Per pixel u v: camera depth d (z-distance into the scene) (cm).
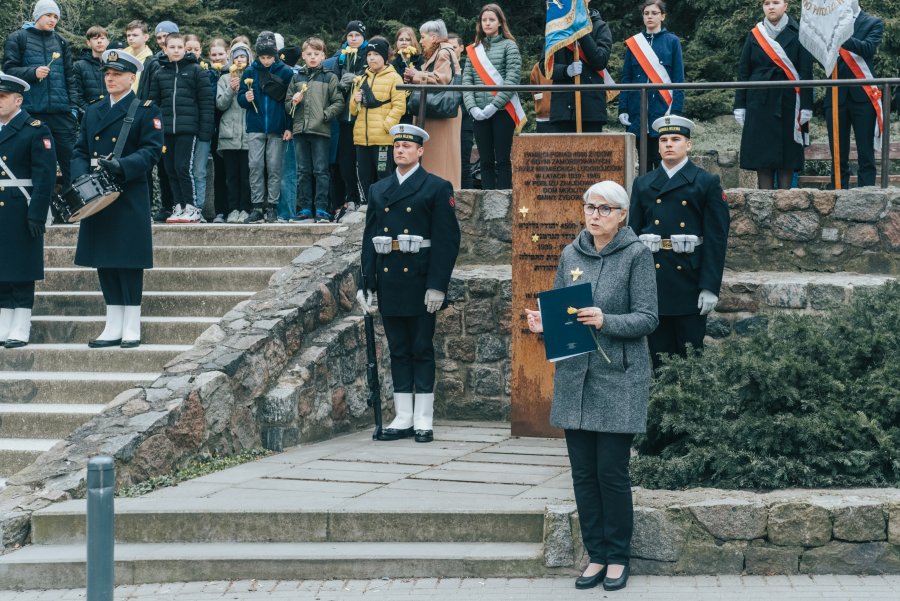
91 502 434
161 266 1014
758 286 895
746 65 994
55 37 1153
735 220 962
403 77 1094
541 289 859
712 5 1695
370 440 849
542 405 857
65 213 882
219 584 602
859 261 942
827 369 662
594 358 569
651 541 589
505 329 943
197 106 1134
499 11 1036
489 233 994
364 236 852
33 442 792
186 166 1128
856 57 992
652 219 775
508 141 1034
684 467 633
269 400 804
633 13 1838
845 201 942
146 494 682
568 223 855
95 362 878
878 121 988
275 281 900
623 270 573
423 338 845
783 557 583
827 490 608
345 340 881
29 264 900
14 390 848
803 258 953
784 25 981
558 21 978
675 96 1028
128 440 697
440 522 626
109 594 435
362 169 1089
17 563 616
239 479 714
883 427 646
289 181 1166
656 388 688
